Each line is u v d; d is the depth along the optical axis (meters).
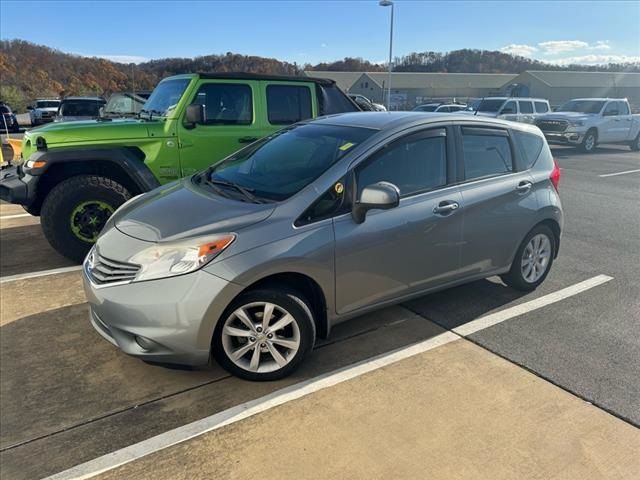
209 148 5.75
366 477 2.36
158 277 2.79
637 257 5.66
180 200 3.38
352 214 3.22
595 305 4.30
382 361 3.37
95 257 3.14
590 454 2.52
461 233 3.77
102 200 5.14
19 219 7.08
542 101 19.97
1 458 2.47
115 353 3.44
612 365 3.35
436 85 71.00
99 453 2.51
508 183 4.09
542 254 4.57
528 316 4.07
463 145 3.88
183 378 3.16
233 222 2.94
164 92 6.20
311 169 3.34
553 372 3.25
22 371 3.21
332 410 2.84
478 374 3.22
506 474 2.39
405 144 3.54
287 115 6.28
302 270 3.01
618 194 9.66
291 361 3.11
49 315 3.99
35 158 5.00
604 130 17.75
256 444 2.57
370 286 3.38
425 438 2.62
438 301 4.34
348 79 73.69
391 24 28.47
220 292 2.79
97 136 5.22
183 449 2.53
